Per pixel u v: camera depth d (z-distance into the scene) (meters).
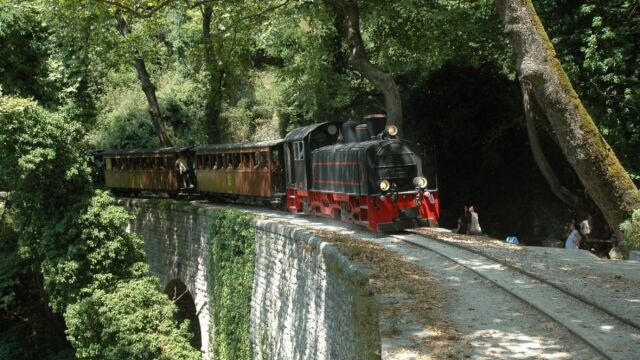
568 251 15.47
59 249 22.16
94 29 24.03
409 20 27.72
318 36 29.02
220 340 23.28
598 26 19.27
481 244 16.53
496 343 8.97
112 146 42.75
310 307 15.59
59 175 22.64
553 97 15.00
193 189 33.38
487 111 28.58
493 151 28.48
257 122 42.69
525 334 9.33
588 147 14.91
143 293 21.09
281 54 33.03
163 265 28.44
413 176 19.58
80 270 21.72
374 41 30.30
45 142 21.86
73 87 25.55
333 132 24.14
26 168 21.39
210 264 23.89
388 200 19.08
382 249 16.17
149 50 31.94
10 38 24.92
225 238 22.50
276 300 18.62
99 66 30.20
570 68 19.89
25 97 24.70
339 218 21.73
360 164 19.31
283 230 17.91
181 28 43.69
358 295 10.94
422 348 8.90
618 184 14.98
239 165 28.44
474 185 29.48
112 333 20.23
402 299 11.49
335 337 13.11
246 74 37.00
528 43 15.08
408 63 30.42
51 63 25.27
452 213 29.41
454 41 27.19
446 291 11.96
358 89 32.34
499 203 29.36
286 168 25.80
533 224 28.44
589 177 15.11
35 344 27.09
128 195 36.81
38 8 25.05
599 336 8.91
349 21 24.20
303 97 31.36
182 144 42.78
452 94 28.67
